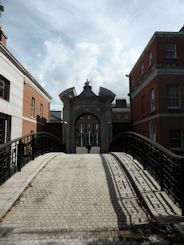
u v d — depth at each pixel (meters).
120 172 6.68
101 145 15.18
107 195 4.93
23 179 5.83
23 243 3.11
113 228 3.56
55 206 4.40
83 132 48.12
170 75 12.54
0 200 4.52
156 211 3.97
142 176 5.88
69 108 15.70
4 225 3.66
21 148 6.97
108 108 15.66
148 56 14.45
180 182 3.93
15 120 11.42
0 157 7.20
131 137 9.03
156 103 12.61
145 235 3.32
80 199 4.73
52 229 3.53
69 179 6.05
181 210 3.96
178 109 12.23
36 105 16.58
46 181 5.89
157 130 12.38
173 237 3.23
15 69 11.47
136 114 17.67
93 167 7.39
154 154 5.97
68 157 9.71
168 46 13.11
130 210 4.20
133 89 18.17
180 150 11.84
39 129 17.33
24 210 4.23
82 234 3.38
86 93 16.55
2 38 11.34
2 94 9.99
